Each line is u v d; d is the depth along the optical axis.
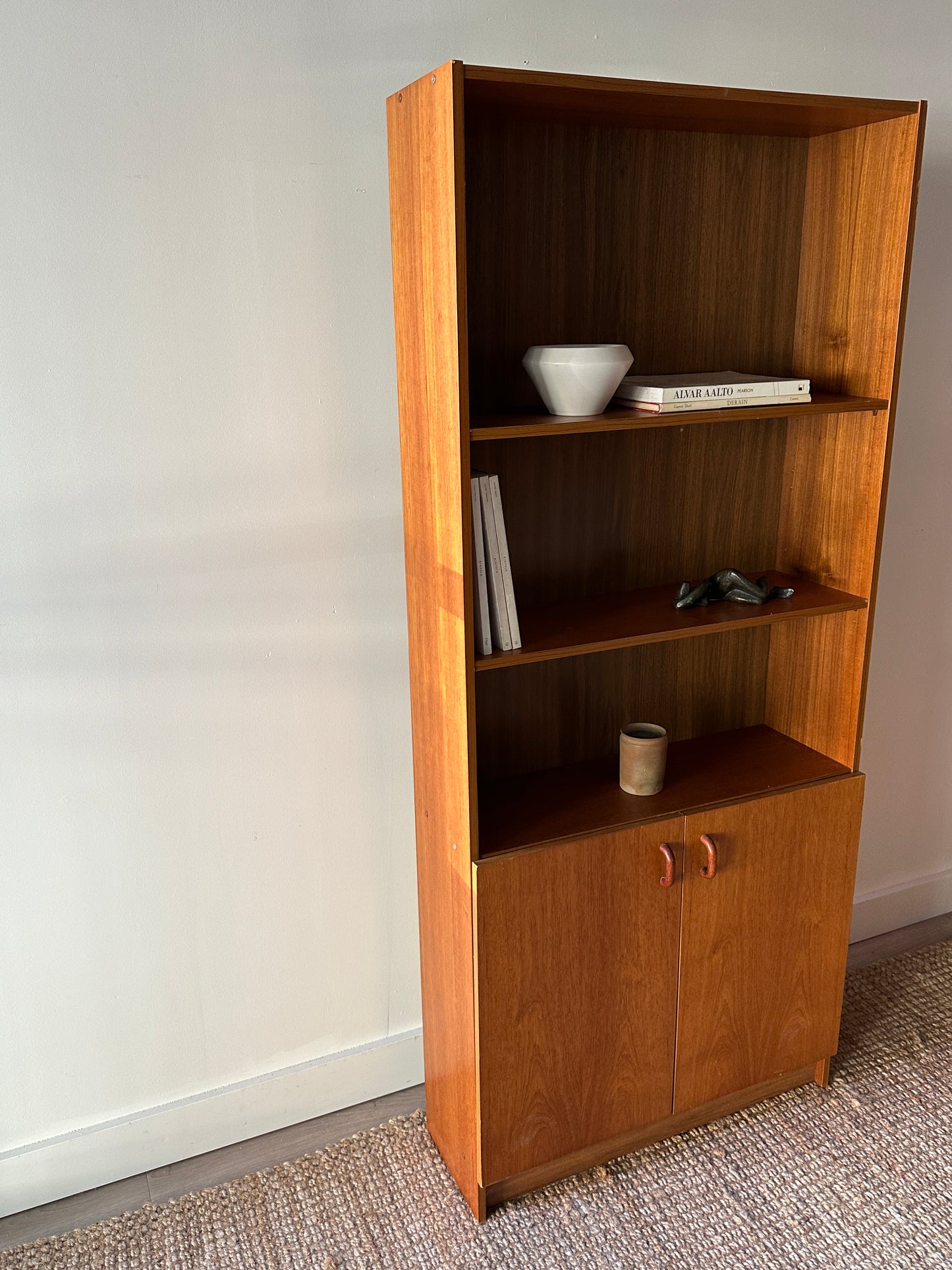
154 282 1.55
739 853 1.85
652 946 1.83
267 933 1.94
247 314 1.62
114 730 1.71
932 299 2.16
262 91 1.54
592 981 1.78
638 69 1.78
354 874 1.99
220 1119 1.99
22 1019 1.79
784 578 2.02
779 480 2.03
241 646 1.77
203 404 1.63
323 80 1.57
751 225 1.84
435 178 1.39
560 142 1.64
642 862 1.76
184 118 1.50
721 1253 1.75
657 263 1.78
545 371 1.55
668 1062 1.92
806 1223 1.81
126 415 1.58
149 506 1.64
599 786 1.89
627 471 1.87
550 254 1.69
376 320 1.71
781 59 1.89
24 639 1.61
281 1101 2.03
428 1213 1.85
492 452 1.74
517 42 1.68
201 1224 1.83
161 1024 1.90
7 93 1.40
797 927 1.97
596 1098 1.87
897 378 1.73
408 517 1.71
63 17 1.41
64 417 1.55
